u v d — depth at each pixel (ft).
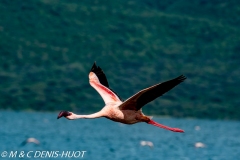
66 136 229.04
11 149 162.30
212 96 411.34
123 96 403.95
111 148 176.45
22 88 410.11
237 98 414.00
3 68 447.83
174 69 460.96
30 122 312.09
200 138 236.43
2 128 262.06
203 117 390.01
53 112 392.06
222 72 456.86
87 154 159.12
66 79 425.28
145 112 378.73
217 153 166.91
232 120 389.39
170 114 383.65
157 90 61.72
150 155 158.51
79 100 396.98
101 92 65.31
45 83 417.90
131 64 466.29
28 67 453.99
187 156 158.10
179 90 409.69
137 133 263.08
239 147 189.57
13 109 394.52
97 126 317.01
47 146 177.78
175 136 247.09
